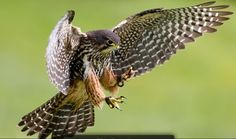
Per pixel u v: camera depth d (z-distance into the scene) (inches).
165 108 813.9
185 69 905.5
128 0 1042.1
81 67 360.8
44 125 378.0
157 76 868.6
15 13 1005.2
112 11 1020.5
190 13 388.5
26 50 908.0
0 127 724.0
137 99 818.2
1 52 895.1
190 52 937.5
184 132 776.9
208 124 802.2
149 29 390.0
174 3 1053.8
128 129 749.3
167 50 392.8
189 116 808.9
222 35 983.6
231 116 828.6
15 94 796.6
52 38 329.1
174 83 866.1
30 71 850.8
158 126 773.3
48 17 1003.3
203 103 844.0
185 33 391.5
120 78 366.6
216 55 943.0
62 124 378.0
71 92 366.3
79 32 358.9
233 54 951.6
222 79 899.4
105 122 740.7
